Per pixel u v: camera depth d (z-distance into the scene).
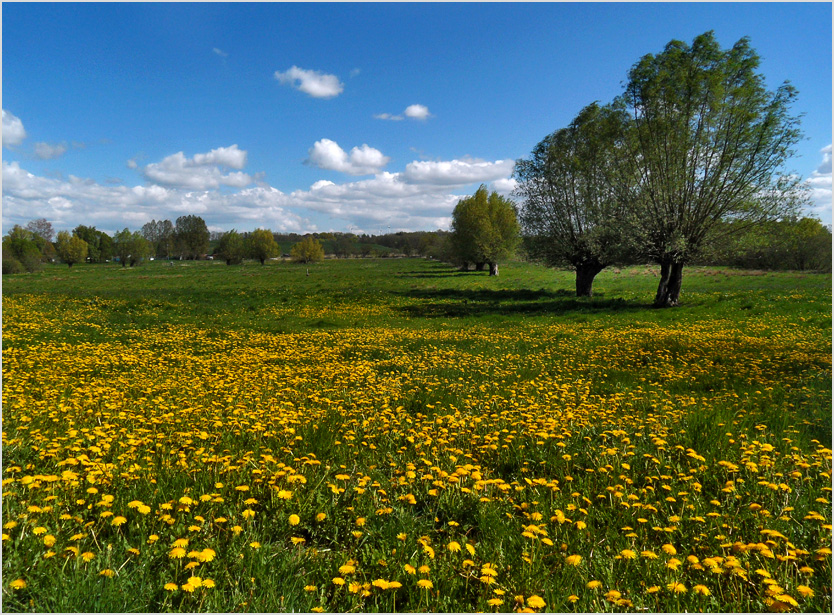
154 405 8.02
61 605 2.75
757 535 3.78
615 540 3.82
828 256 43.03
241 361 13.92
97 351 14.92
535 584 3.17
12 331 18.27
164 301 34.62
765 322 20.55
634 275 53.69
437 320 27.39
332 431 6.43
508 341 18.67
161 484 4.45
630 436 6.32
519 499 4.60
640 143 27.97
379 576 3.30
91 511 4.02
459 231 65.38
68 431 5.83
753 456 5.16
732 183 25.98
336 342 18.66
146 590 3.00
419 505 4.48
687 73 25.69
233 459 5.20
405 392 9.76
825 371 10.81
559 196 36.03
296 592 3.06
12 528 3.44
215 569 3.23
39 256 87.25
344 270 82.38
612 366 13.07
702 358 13.48
